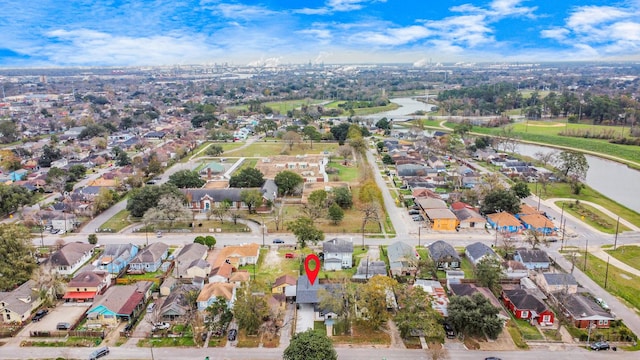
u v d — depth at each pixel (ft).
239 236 447.83
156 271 376.27
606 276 352.69
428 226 477.36
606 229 470.39
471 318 276.00
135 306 310.04
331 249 382.42
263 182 588.91
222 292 315.58
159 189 500.33
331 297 297.12
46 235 451.12
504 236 438.81
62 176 617.62
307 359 238.27
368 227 472.03
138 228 469.16
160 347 275.59
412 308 284.82
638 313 312.91
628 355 267.80
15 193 507.71
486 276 334.24
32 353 270.05
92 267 366.84
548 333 289.94
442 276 367.86
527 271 365.81
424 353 269.23
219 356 266.77
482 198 534.37
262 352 270.67
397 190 612.70
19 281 333.62
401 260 370.12
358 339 282.97
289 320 304.09
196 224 478.18
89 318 302.66
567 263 389.60
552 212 522.06
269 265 383.24
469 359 263.29
